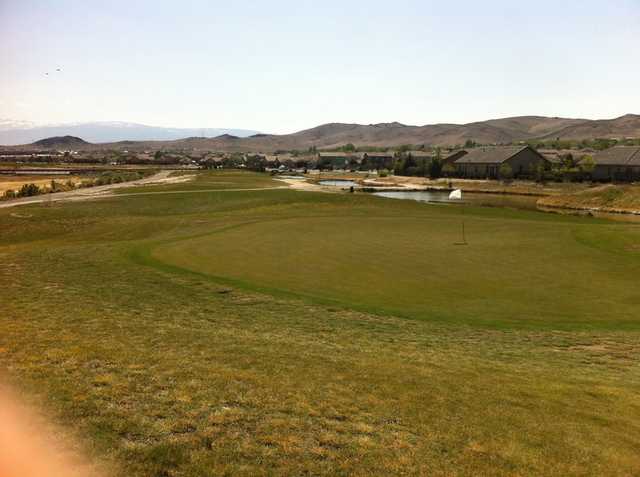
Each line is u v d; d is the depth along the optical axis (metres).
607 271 20.77
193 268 20.53
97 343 10.95
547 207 73.50
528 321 15.03
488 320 15.06
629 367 11.66
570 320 15.16
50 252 23.12
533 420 8.49
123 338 11.55
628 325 14.74
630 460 7.39
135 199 59.03
